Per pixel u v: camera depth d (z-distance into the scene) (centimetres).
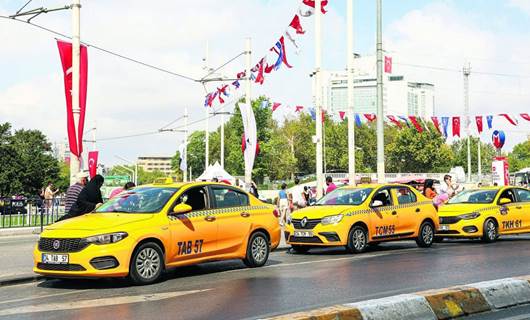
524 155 10775
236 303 818
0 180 6538
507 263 1217
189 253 1084
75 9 1627
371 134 9894
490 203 1811
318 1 2450
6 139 6912
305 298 846
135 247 993
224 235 1156
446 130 2986
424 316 689
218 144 9956
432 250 1555
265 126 7356
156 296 891
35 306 835
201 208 1135
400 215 1588
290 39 2378
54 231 990
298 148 9838
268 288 944
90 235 962
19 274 1119
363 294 873
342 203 1551
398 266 1199
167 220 1054
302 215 1505
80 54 1645
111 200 1132
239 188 1240
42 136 7188
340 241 1455
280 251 1603
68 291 966
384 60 2364
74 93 1614
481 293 761
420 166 9019
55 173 7162
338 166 9744
